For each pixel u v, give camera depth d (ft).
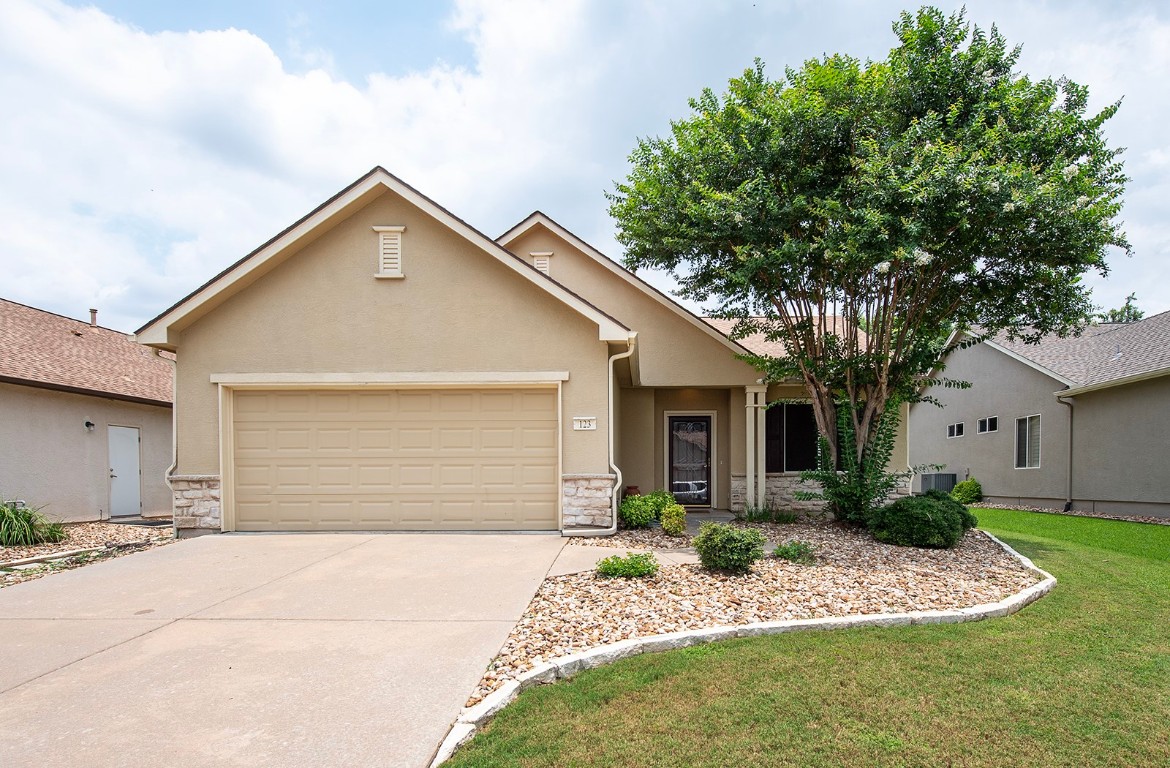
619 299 41.63
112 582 21.17
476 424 30.78
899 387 32.24
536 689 12.98
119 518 44.06
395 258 30.35
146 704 12.14
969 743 10.96
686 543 27.94
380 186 29.63
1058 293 29.04
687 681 13.35
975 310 31.09
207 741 10.77
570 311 30.35
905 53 28.73
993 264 29.14
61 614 17.84
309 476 30.71
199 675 13.50
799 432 42.93
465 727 11.24
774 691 12.90
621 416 42.60
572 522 29.63
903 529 27.94
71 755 10.32
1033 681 13.56
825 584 20.77
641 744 10.80
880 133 28.25
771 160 29.40
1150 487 43.37
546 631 16.07
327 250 30.37
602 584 20.38
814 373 32.68
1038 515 47.44
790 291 31.83
